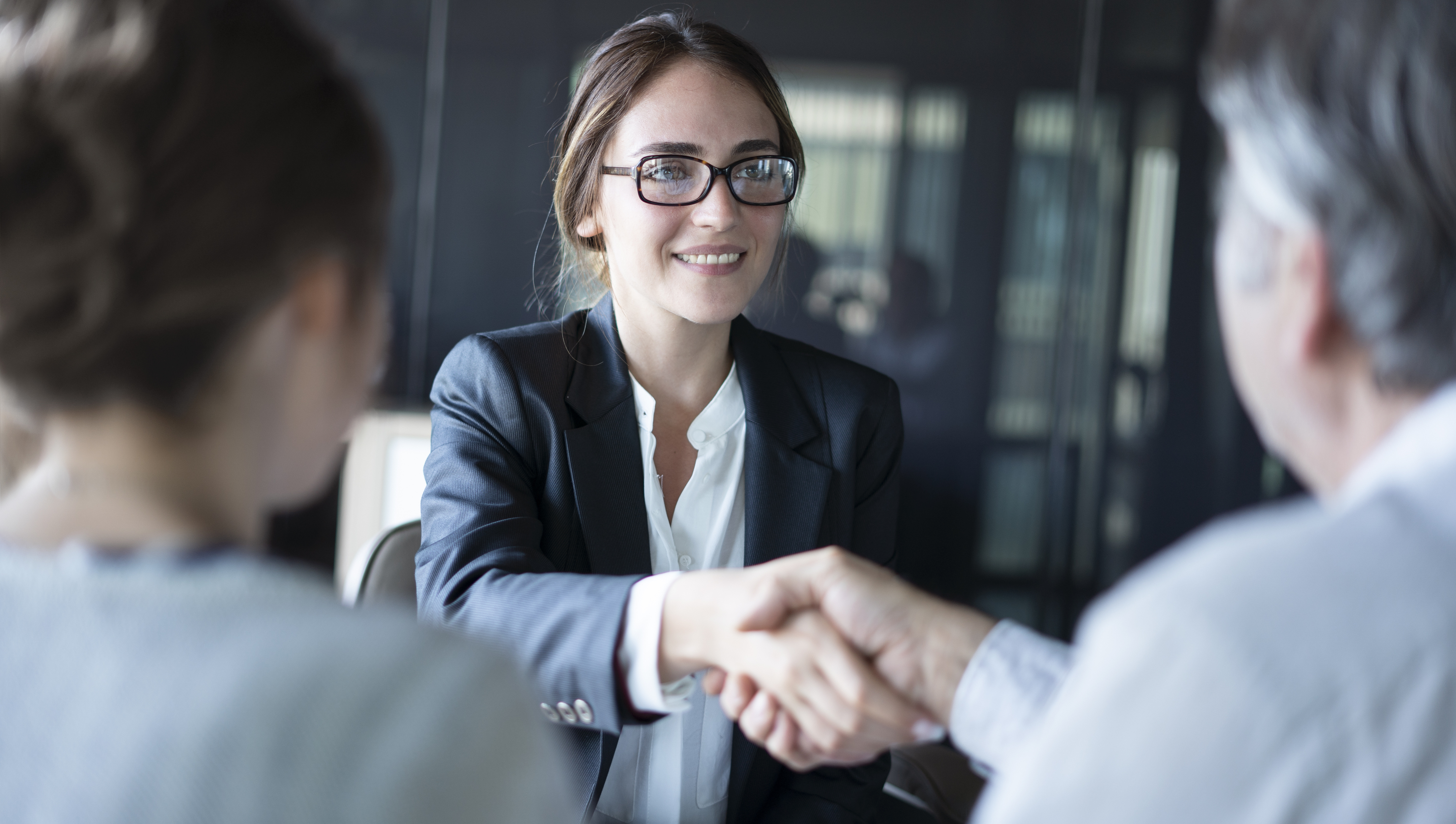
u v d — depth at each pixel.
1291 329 0.54
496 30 3.01
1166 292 3.13
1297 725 0.45
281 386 0.54
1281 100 0.52
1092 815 0.48
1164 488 3.18
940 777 1.48
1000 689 0.86
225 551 0.50
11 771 0.44
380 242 0.58
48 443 0.52
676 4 3.01
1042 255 3.12
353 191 0.54
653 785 1.30
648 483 1.33
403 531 1.41
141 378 0.49
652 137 1.27
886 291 3.12
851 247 3.11
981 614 0.91
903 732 0.90
